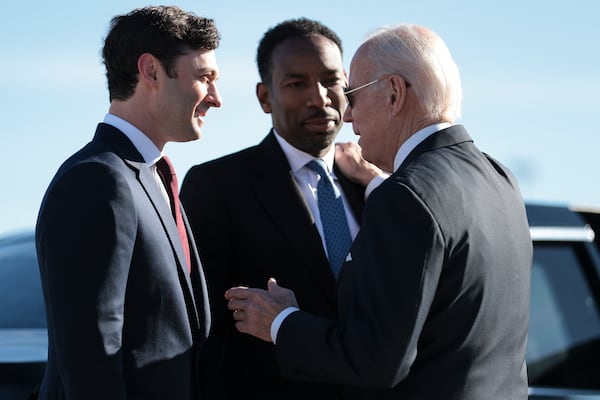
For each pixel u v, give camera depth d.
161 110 2.98
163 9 2.99
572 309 4.41
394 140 2.93
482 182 2.82
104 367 2.63
